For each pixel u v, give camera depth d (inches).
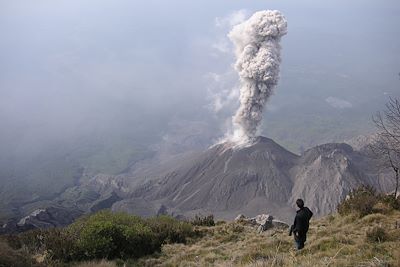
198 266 858.8
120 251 1012.5
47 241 1023.6
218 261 871.7
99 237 986.7
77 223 1213.1
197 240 1226.6
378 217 1000.9
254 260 773.9
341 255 726.5
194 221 1529.3
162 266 920.9
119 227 1050.7
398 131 1081.4
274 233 1168.8
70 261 949.8
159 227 1233.4
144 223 1256.2
